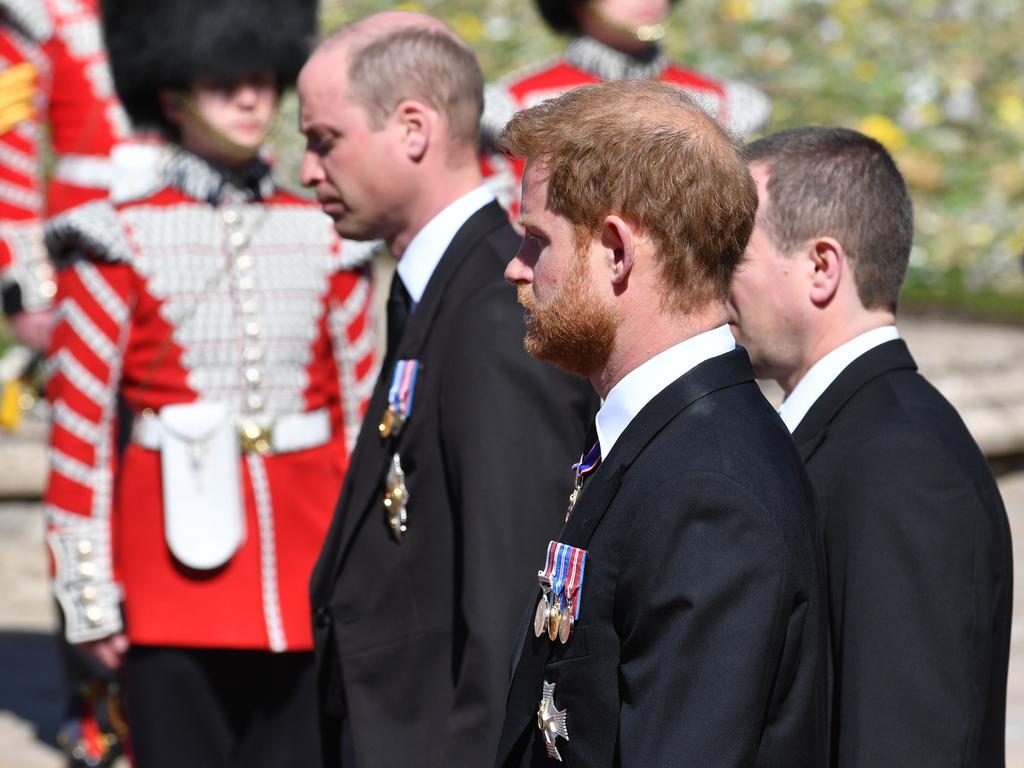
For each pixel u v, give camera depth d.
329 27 40.56
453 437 9.92
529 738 7.47
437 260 10.60
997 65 44.16
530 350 7.53
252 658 13.29
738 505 6.81
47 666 19.81
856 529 8.45
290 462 13.41
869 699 8.20
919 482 8.44
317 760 13.33
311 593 10.95
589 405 9.97
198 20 13.43
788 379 9.34
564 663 7.22
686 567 6.78
